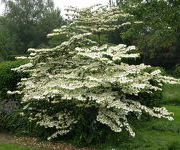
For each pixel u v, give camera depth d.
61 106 9.53
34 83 9.52
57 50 9.41
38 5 48.31
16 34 44.41
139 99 11.23
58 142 9.16
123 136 9.03
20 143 9.13
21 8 47.41
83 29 12.09
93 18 11.88
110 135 8.95
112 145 8.59
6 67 12.05
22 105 10.93
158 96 11.83
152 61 34.78
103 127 9.16
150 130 9.95
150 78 9.09
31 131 9.93
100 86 8.86
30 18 47.66
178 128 9.95
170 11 12.73
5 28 43.66
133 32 14.19
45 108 9.80
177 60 34.38
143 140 8.85
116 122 8.63
